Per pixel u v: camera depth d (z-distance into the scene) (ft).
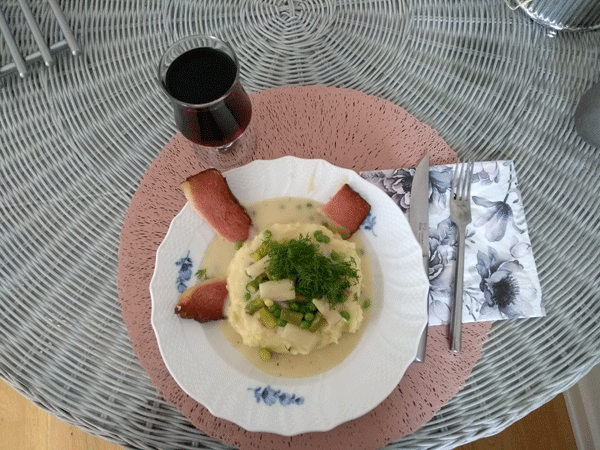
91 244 1.60
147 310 1.51
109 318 1.53
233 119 1.40
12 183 1.66
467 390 1.43
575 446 2.64
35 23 1.73
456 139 1.66
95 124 1.70
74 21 1.79
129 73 1.75
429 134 1.64
